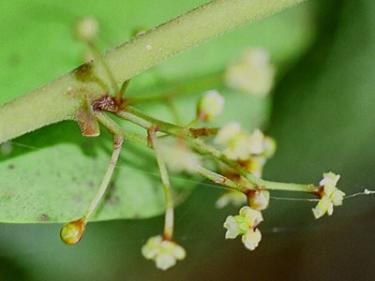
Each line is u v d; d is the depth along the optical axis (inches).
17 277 5.9
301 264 6.6
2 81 4.4
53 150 4.4
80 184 4.4
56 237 6.0
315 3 5.1
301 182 5.8
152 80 4.6
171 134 3.9
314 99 5.5
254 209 4.0
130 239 6.1
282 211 6.3
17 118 4.0
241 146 4.0
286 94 5.5
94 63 4.0
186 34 4.0
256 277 6.5
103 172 4.5
